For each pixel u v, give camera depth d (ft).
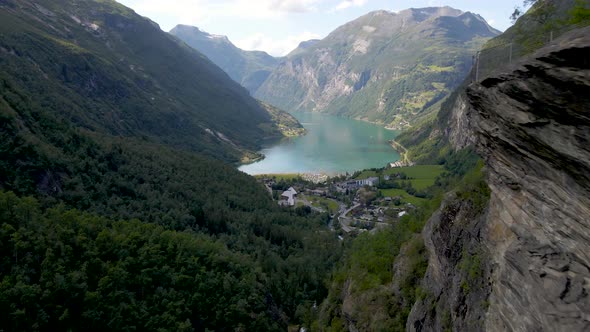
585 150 60.49
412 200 520.83
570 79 59.67
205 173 513.86
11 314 162.81
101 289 196.75
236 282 259.80
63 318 173.27
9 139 270.26
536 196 75.05
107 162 389.80
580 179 63.26
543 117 67.46
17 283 172.14
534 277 71.46
